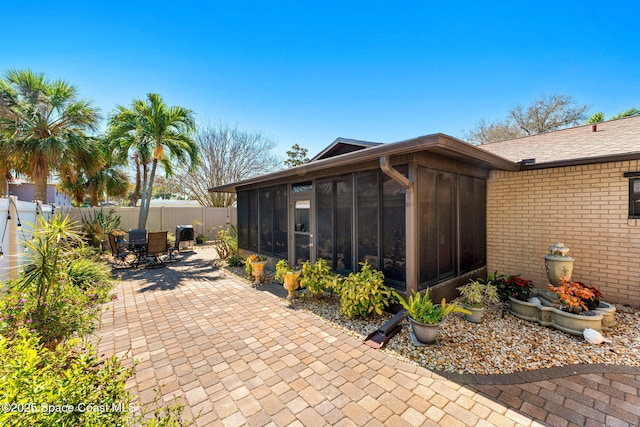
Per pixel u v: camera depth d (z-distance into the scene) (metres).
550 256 4.04
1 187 7.94
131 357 2.95
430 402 2.26
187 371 2.70
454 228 4.70
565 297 3.43
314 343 3.25
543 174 4.93
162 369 2.73
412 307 3.27
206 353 3.04
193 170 10.84
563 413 2.13
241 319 3.97
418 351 3.04
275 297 4.96
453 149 3.21
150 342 3.29
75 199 12.55
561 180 4.75
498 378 2.56
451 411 2.16
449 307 3.21
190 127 10.33
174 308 4.43
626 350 3.02
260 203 7.45
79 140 7.46
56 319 2.76
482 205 5.51
